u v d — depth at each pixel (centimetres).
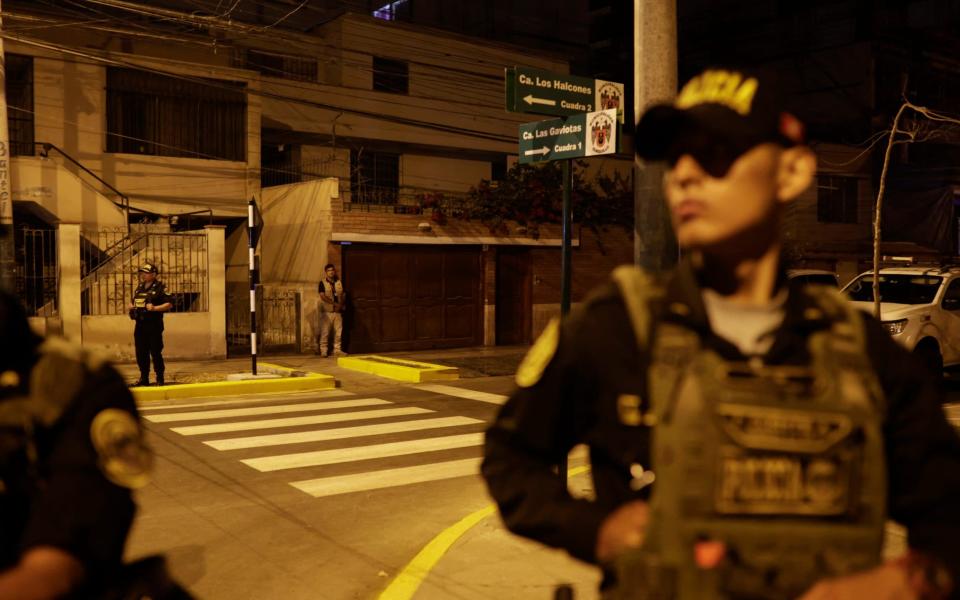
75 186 1795
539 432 137
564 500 132
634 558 118
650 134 127
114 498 135
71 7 2081
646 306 127
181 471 737
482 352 1836
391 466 761
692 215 125
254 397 1194
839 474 116
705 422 115
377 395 1218
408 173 2714
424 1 3506
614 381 126
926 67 2995
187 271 1642
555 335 134
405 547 538
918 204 2773
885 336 129
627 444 126
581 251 2122
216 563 508
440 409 1088
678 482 115
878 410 120
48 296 1598
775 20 3167
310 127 2489
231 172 2108
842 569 114
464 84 2792
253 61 2492
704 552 113
